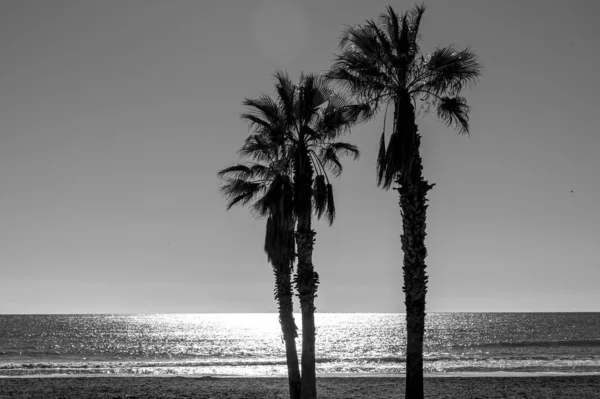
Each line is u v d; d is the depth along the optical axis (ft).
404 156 59.41
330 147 72.90
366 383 126.72
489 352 261.24
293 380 71.92
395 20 61.31
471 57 61.52
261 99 71.82
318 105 69.72
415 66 62.18
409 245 59.52
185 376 152.76
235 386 121.70
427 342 346.13
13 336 428.97
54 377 148.97
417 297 58.90
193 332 526.98
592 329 517.55
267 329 606.96
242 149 75.05
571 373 159.02
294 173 68.64
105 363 214.90
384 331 538.47
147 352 287.89
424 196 60.29
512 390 109.91
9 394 106.83
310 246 67.41
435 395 102.99
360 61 61.77
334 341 378.53
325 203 69.05
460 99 62.54
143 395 105.50
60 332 497.46
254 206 72.18
